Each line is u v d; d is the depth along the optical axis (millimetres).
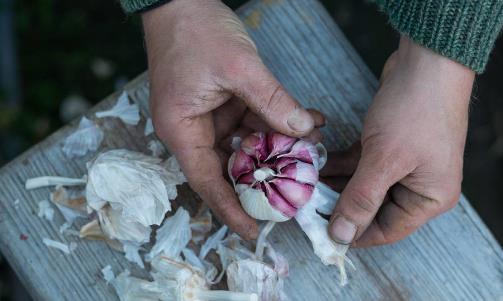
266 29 687
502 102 974
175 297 617
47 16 997
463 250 645
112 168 612
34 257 644
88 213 641
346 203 591
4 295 915
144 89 674
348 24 1013
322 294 637
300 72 679
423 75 591
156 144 661
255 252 628
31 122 967
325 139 665
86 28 1014
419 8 582
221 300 612
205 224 643
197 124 615
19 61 994
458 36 577
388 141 589
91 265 642
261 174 578
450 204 608
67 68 1003
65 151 663
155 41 624
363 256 644
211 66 603
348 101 672
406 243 646
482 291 640
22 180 657
